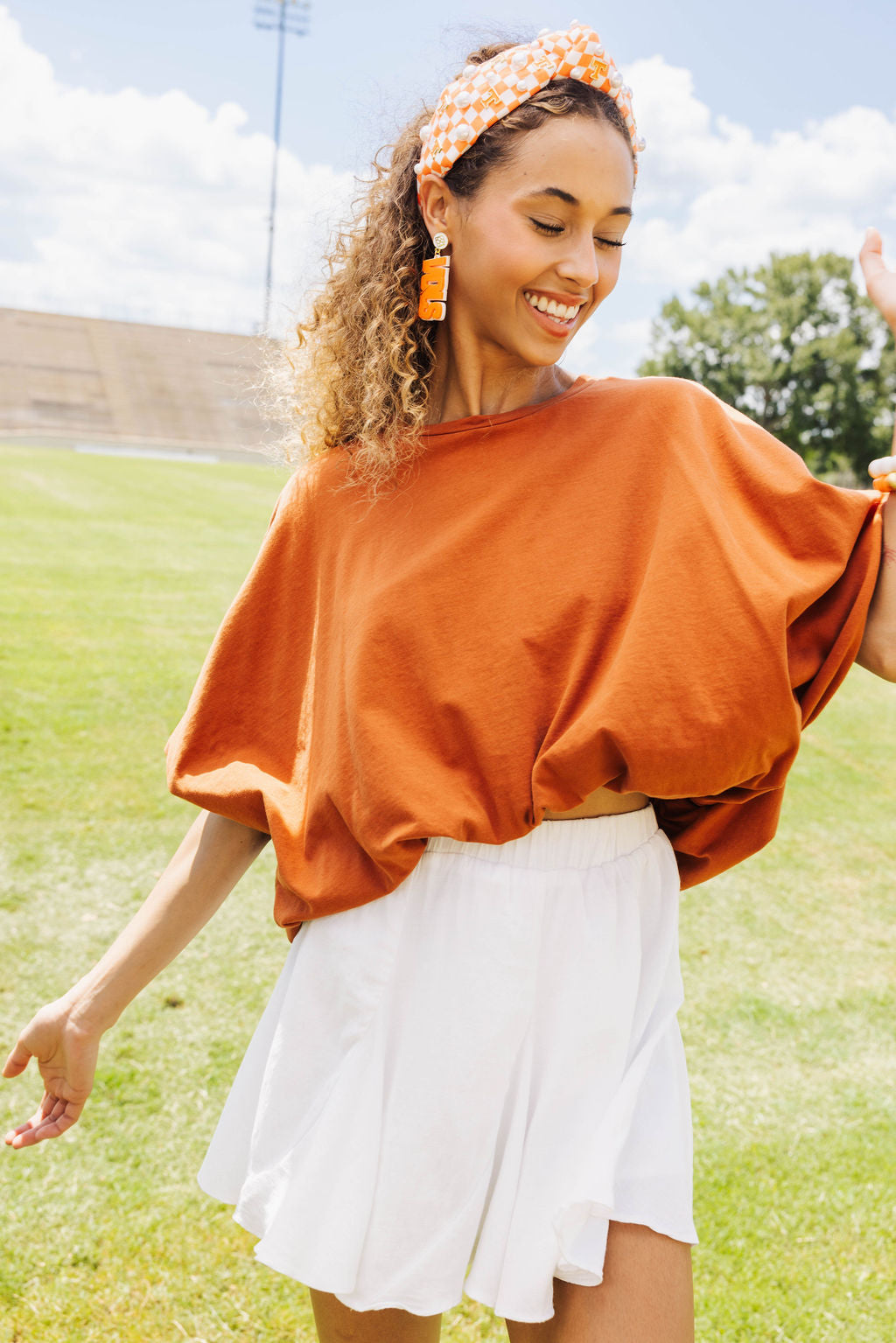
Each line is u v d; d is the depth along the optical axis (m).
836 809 5.62
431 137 1.31
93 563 11.05
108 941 3.48
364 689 1.27
